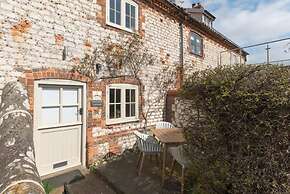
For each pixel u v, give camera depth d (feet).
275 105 9.84
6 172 7.31
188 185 14.98
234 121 10.84
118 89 26.40
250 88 10.42
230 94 10.71
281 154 10.18
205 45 45.29
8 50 17.40
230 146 11.23
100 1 24.06
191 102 12.71
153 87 31.58
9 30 17.44
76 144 22.13
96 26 23.62
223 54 52.80
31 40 18.61
